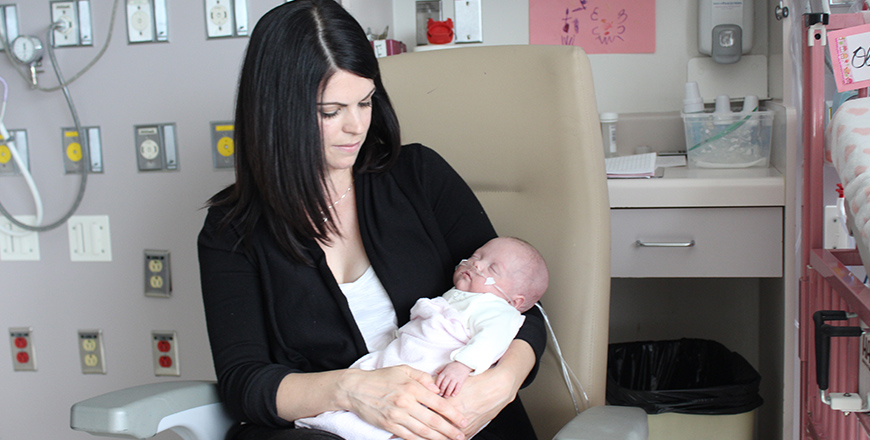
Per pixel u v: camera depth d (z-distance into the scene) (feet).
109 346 5.54
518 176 3.85
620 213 4.84
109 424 2.63
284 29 3.04
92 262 5.44
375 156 3.70
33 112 5.33
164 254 5.29
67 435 5.74
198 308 5.33
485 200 3.94
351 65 3.05
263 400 3.09
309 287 3.40
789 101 4.82
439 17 6.40
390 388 2.96
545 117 3.78
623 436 2.48
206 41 5.01
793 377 4.71
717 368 5.65
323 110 3.12
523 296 3.55
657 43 6.15
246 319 3.38
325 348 3.41
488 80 3.91
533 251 3.57
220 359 3.30
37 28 5.23
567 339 3.69
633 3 6.11
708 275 4.78
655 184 4.74
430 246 3.63
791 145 4.53
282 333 3.42
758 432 5.78
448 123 3.98
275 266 3.40
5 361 5.70
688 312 6.45
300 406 3.05
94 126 5.26
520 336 3.39
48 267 5.52
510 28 6.31
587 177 3.71
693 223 4.75
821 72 3.79
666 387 5.80
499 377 3.12
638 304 6.54
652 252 4.84
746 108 5.60
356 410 2.98
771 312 5.35
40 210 5.37
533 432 3.59
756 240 4.68
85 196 5.36
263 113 3.11
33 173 5.41
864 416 2.94
